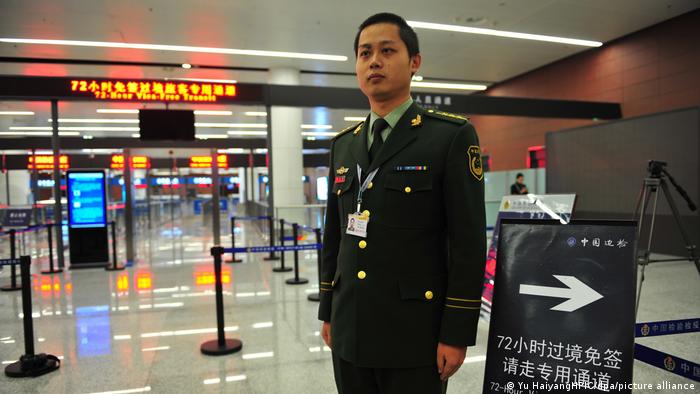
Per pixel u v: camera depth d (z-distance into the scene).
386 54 1.37
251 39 9.55
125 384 3.13
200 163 12.73
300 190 11.44
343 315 1.38
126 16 8.20
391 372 1.30
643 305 4.73
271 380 3.16
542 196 4.15
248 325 4.43
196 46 9.87
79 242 7.77
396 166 1.32
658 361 2.12
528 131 13.96
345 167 1.49
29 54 10.06
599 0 8.41
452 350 1.24
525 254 1.55
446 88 15.25
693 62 9.11
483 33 9.81
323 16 8.47
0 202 15.32
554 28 9.73
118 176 9.99
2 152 13.52
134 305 5.26
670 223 7.78
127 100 7.13
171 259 8.77
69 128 17.83
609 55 10.92
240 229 15.65
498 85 14.86
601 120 11.07
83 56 10.29
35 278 6.96
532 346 1.47
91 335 4.18
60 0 7.48
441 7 8.35
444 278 1.33
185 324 4.49
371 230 1.32
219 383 3.12
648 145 8.19
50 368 3.36
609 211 8.98
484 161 16.05
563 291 1.47
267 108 8.50
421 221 1.29
